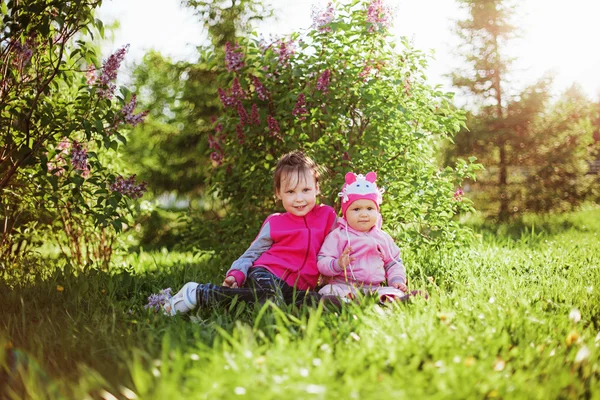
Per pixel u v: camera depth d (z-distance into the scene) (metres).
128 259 6.52
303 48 5.04
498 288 3.61
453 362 2.06
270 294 3.33
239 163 5.28
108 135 4.29
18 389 2.03
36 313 3.17
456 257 4.87
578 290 3.57
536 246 6.30
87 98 4.26
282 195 3.81
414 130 4.84
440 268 4.58
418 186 4.73
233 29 12.84
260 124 5.07
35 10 3.99
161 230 12.27
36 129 4.29
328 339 2.37
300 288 3.68
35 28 4.12
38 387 1.99
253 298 3.30
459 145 14.64
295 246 3.71
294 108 4.73
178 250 8.16
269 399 1.75
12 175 4.56
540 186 14.27
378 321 2.70
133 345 2.45
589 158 15.22
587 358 2.20
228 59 5.20
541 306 3.09
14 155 4.52
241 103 5.10
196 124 13.79
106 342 2.51
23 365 2.21
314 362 2.04
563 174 14.42
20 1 4.16
